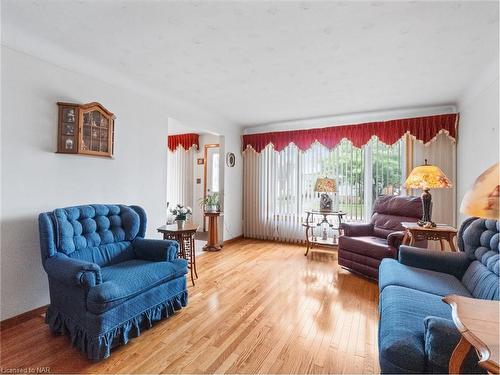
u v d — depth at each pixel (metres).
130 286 1.92
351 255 3.35
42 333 2.04
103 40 2.28
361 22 1.97
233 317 2.28
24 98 2.25
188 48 2.39
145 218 2.84
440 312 1.48
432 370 1.12
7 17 1.99
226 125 4.95
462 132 3.64
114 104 2.98
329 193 4.51
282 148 5.04
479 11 1.84
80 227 2.28
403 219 3.37
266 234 5.31
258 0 1.75
